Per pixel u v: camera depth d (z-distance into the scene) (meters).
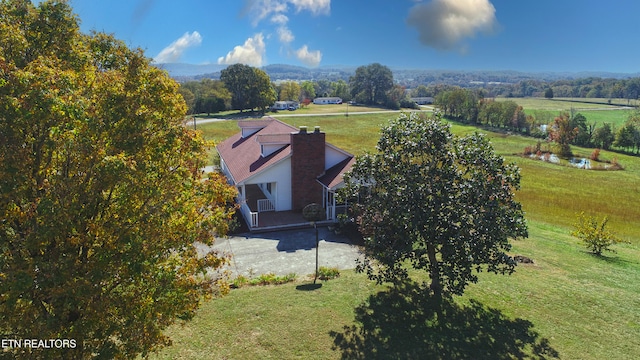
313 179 23.73
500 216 10.87
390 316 12.30
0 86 6.01
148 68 8.73
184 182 8.03
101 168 6.33
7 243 6.41
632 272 16.39
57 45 10.16
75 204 6.51
